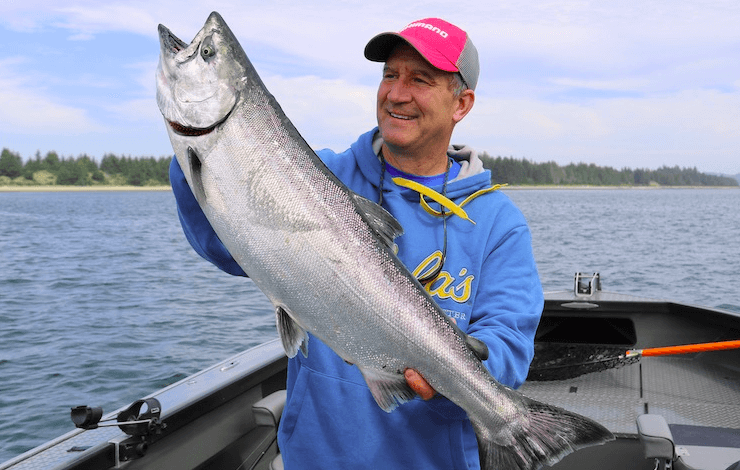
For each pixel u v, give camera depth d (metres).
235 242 1.75
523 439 1.88
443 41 1.95
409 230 2.08
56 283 14.92
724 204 87.62
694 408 4.27
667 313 5.22
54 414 6.18
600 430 1.87
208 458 3.03
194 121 1.71
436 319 1.84
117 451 2.48
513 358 1.95
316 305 1.78
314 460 2.02
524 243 2.15
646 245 26.78
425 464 2.01
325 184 1.81
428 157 2.11
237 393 3.28
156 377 7.34
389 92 2.00
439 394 1.89
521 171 169.62
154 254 21.91
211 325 10.09
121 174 162.75
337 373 2.01
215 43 1.72
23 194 143.75
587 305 5.26
